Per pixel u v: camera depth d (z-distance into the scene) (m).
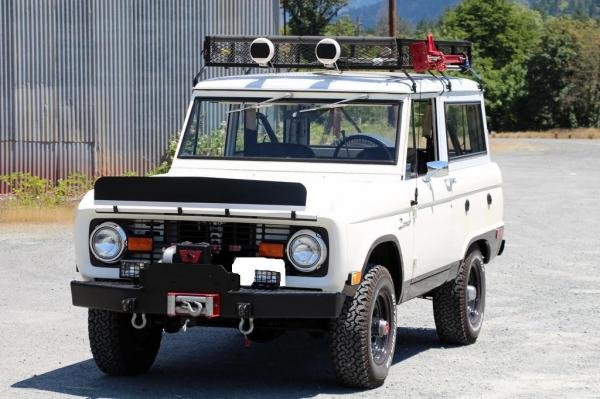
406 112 12.73
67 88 35.22
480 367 13.12
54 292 18.31
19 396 11.28
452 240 13.80
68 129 35.31
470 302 14.72
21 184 34.81
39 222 28.41
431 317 16.78
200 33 35.31
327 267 10.85
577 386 12.15
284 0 127.50
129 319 12.09
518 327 15.89
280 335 14.87
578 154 77.44
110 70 35.25
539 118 158.50
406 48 13.56
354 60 13.59
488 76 160.25
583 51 157.12
